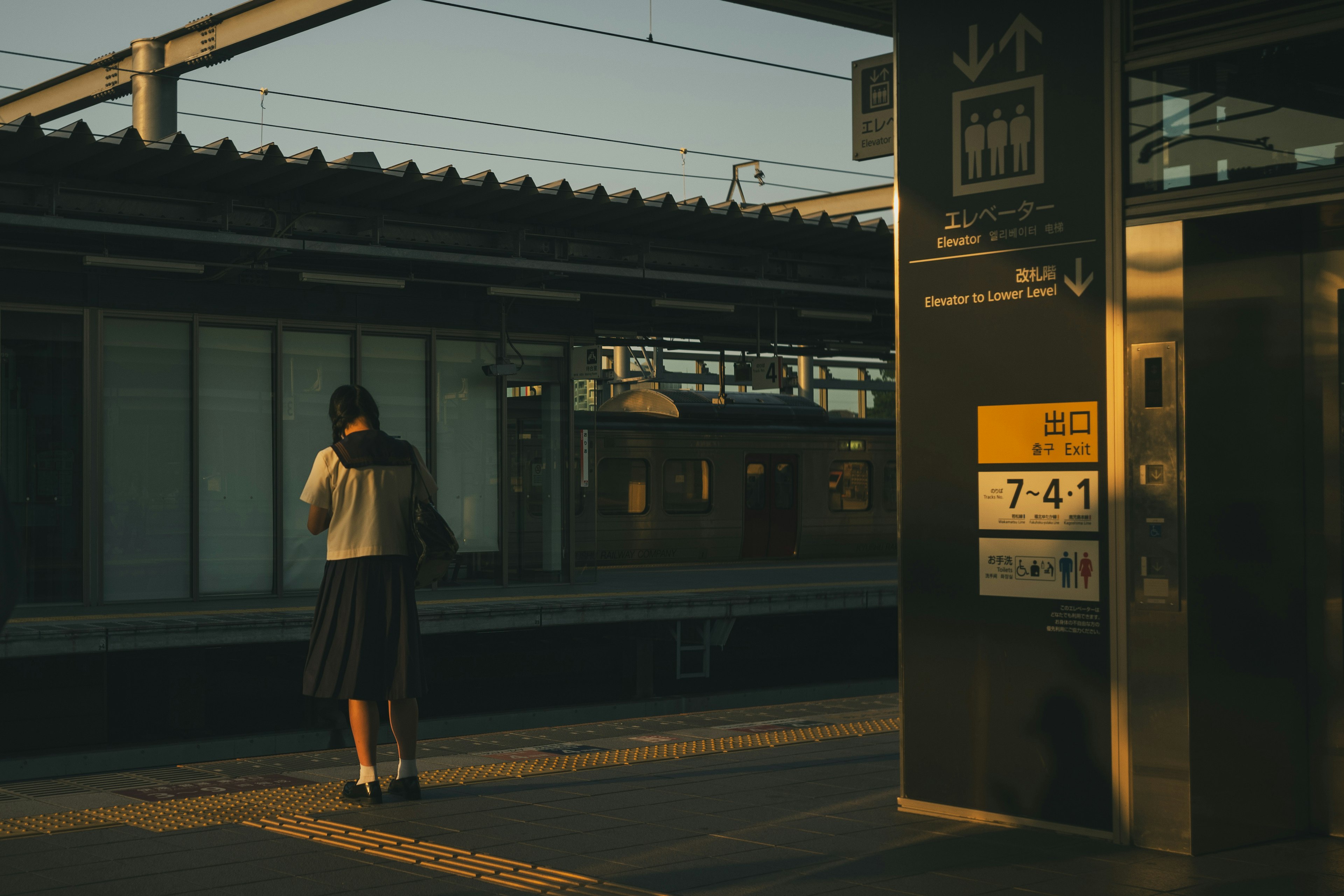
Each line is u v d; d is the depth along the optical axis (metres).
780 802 5.73
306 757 7.82
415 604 5.79
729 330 18.25
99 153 9.84
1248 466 5.01
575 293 13.51
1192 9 4.84
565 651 13.89
